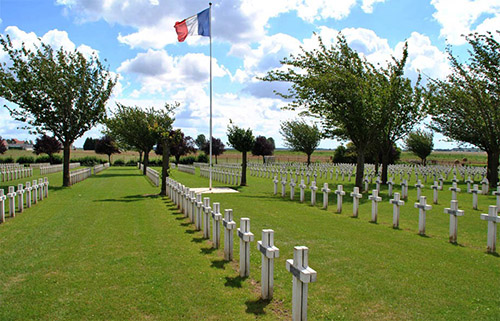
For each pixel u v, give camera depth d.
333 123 21.48
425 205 8.62
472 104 21.31
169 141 17.83
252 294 5.00
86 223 10.04
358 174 19.16
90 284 5.40
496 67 18.11
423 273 5.80
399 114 22.02
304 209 12.64
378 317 4.32
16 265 6.31
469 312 4.45
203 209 8.38
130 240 8.08
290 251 7.09
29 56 20.66
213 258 6.69
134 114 35.12
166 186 17.44
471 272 5.86
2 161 54.50
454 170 34.09
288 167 38.06
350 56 18.67
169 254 6.95
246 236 5.56
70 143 22.16
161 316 4.37
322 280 5.49
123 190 19.77
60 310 4.54
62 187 21.11
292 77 18.47
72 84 21.39
